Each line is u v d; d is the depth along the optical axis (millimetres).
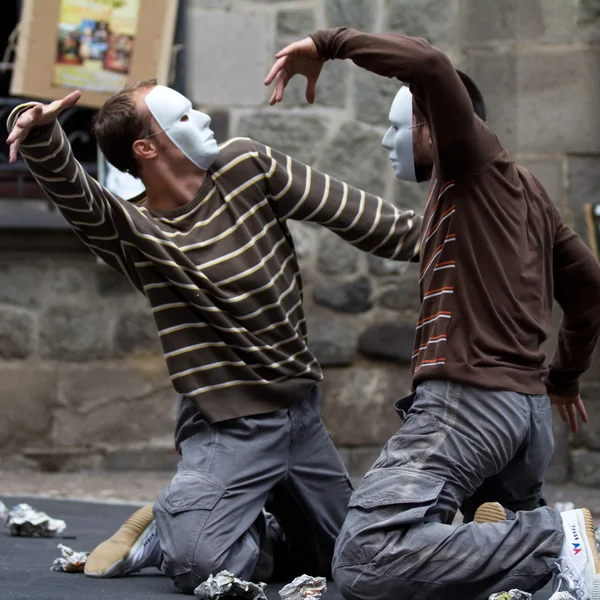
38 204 10703
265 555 5879
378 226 5707
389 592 4656
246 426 5367
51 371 10766
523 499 5199
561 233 5246
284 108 10609
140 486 9820
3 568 5965
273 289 5441
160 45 10578
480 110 5156
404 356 10602
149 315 10750
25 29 10516
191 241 5336
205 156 5375
